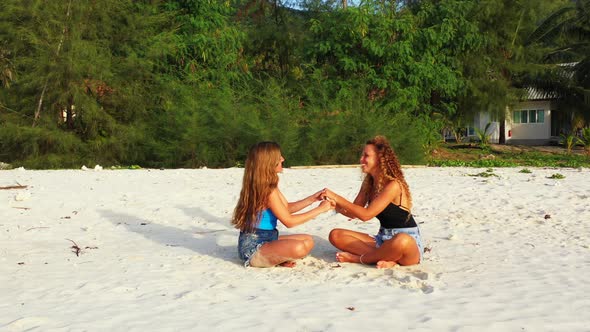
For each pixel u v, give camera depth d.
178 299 4.38
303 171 15.64
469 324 3.65
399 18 23.09
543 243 6.61
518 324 3.64
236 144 19.81
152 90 21.69
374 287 4.70
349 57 22.31
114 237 7.19
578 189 10.98
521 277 5.02
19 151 20.05
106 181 12.56
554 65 30.31
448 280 4.93
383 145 5.58
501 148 29.73
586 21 30.52
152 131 20.78
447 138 35.50
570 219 8.13
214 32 22.39
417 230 5.56
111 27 21.62
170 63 22.84
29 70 19.69
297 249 5.38
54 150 19.81
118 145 20.06
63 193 10.69
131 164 21.14
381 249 5.39
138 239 7.07
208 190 11.25
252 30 29.14
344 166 17.73
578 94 30.73
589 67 30.19
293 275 5.18
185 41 21.92
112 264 5.71
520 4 29.09
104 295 4.53
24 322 3.75
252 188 5.45
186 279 5.09
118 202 9.83
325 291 4.58
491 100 28.52
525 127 34.16
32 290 4.71
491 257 5.90
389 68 21.92
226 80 22.03
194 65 22.08
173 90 21.31
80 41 19.67
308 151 19.70
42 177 13.24
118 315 3.97
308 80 23.30
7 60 19.91
